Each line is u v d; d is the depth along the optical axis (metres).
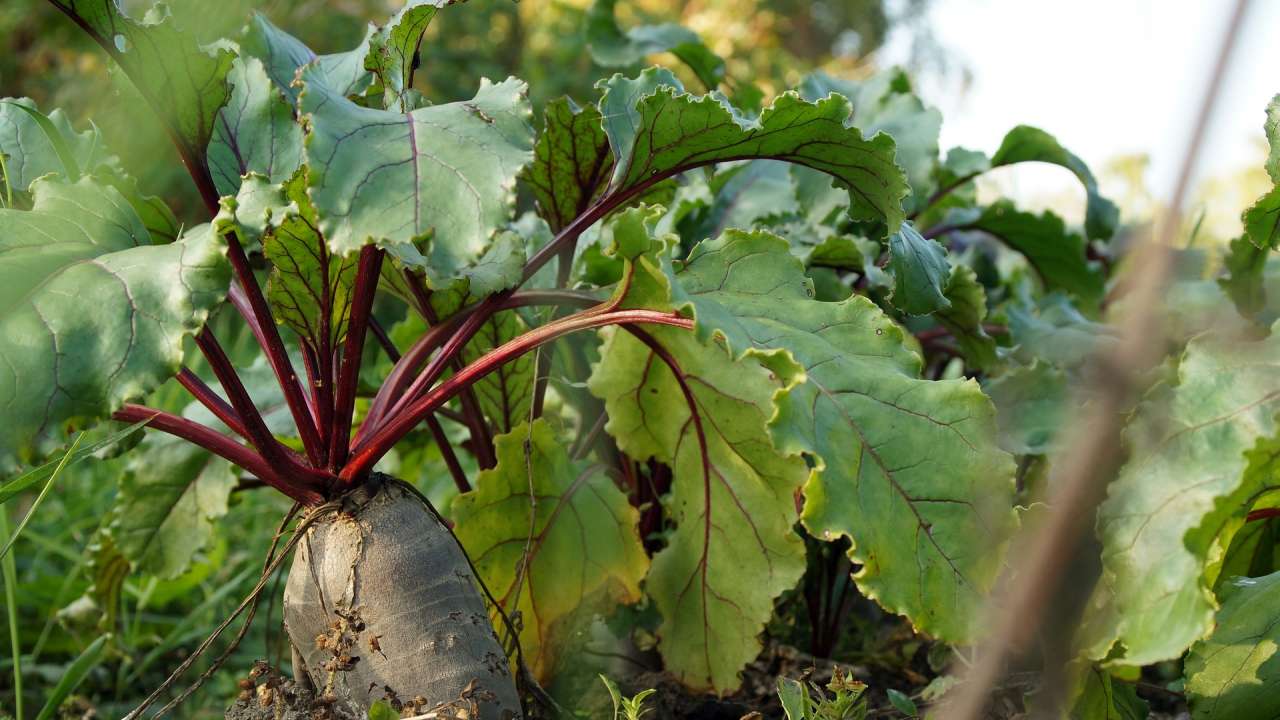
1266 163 0.74
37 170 0.82
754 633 0.80
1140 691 0.89
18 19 2.01
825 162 0.78
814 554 0.92
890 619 1.02
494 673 0.74
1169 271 0.55
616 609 0.84
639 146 0.76
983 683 0.65
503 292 0.79
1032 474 0.84
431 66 2.52
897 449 0.71
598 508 0.83
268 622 0.82
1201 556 0.66
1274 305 0.92
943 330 1.04
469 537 0.81
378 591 0.73
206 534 0.91
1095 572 0.70
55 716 0.97
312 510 0.75
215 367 0.72
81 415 0.65
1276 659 0.71
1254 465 0.66
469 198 0.66
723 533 0.81
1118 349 0.57
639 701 0.75
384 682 0.73
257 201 0.69
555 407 0.98
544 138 0.85
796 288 0.76
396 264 0.76
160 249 0.69
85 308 0.66
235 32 0.84
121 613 1.10
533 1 2.84
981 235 1.35
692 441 0.81
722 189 1.00
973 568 0.70
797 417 0.70
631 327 0.79
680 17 3.44
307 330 0.77
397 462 1.05
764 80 3.16
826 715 0.75
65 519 1.26
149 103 0.72
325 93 0.68
